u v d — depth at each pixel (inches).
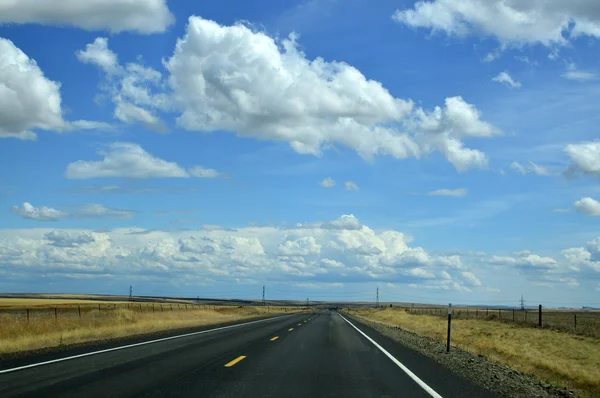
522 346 1047.0
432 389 486.6
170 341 955.3
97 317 1565.0
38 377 503.2
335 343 998.4
